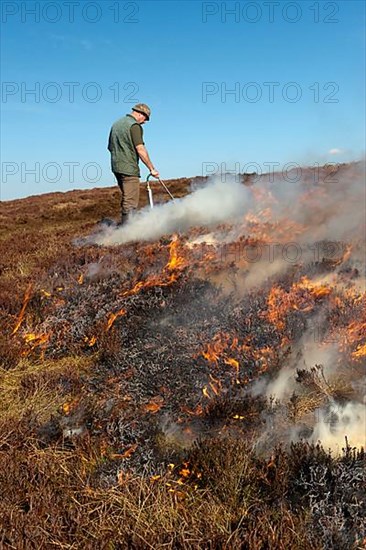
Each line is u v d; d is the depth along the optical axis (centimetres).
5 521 250
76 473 292
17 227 1491
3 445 322
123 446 324
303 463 287
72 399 390
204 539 240
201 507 265
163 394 393
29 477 289
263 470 285
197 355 438
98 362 458
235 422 348
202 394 386
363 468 279
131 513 263
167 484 282
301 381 387
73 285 628
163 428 348
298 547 232
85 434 336
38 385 410
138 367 434
